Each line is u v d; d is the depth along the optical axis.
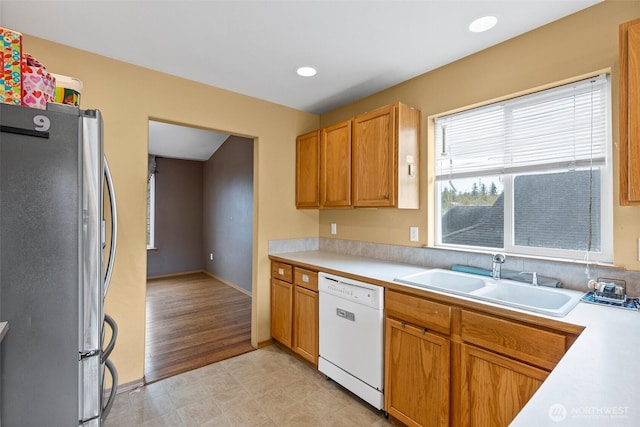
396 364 1.83
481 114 2.17
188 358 2.72
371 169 2.41
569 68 1.71
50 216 1.02
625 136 1.29
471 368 1.52
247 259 4.85
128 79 2.23
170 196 6.05
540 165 1.90
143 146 2.29
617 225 1.57
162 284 5.42
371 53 2.11
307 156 3.04
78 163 1.06
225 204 5.51
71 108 1.08
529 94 1.93
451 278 2.08
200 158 6.22
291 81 2.56
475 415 1.50
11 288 0.97
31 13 1.67
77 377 1.06
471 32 1.86
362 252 2.88
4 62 1.03
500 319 1.43
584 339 1.07
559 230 1.84
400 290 1.83
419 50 2.07
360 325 2.05
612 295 1.49
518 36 1.90
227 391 2.22
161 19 1.73
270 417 1.95
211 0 1.57
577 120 1.76
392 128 2.26
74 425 1.06
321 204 2.87
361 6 1.62
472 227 2.25
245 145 4.88
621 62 1.29
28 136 0.99
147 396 2.15
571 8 1.64
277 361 2.68
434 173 2.43
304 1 1.58
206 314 3.88
